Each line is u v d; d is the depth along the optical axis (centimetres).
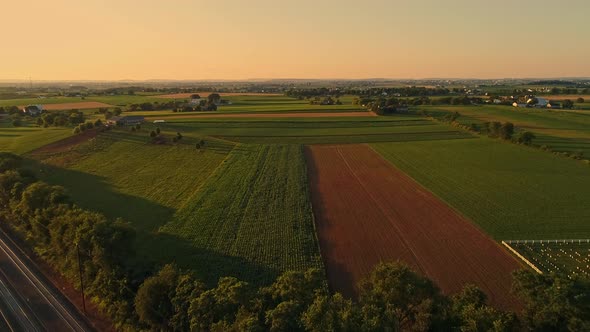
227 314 2528
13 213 4941
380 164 8462
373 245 4550
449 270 3975
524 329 2380
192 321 2550
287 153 9450
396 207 5803
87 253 3622
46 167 8244
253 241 4575
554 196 6191
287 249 4372
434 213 5534
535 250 4369
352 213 5572
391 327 2273
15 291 3681
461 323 2386
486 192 6450
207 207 5700
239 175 7450
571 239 4594
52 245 4131
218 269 3928
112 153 9550
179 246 4444
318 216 5466
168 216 5397
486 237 4731
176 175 7600
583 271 3900
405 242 4625
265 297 2708
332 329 2195
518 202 5934
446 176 7462
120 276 3391
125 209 5694
